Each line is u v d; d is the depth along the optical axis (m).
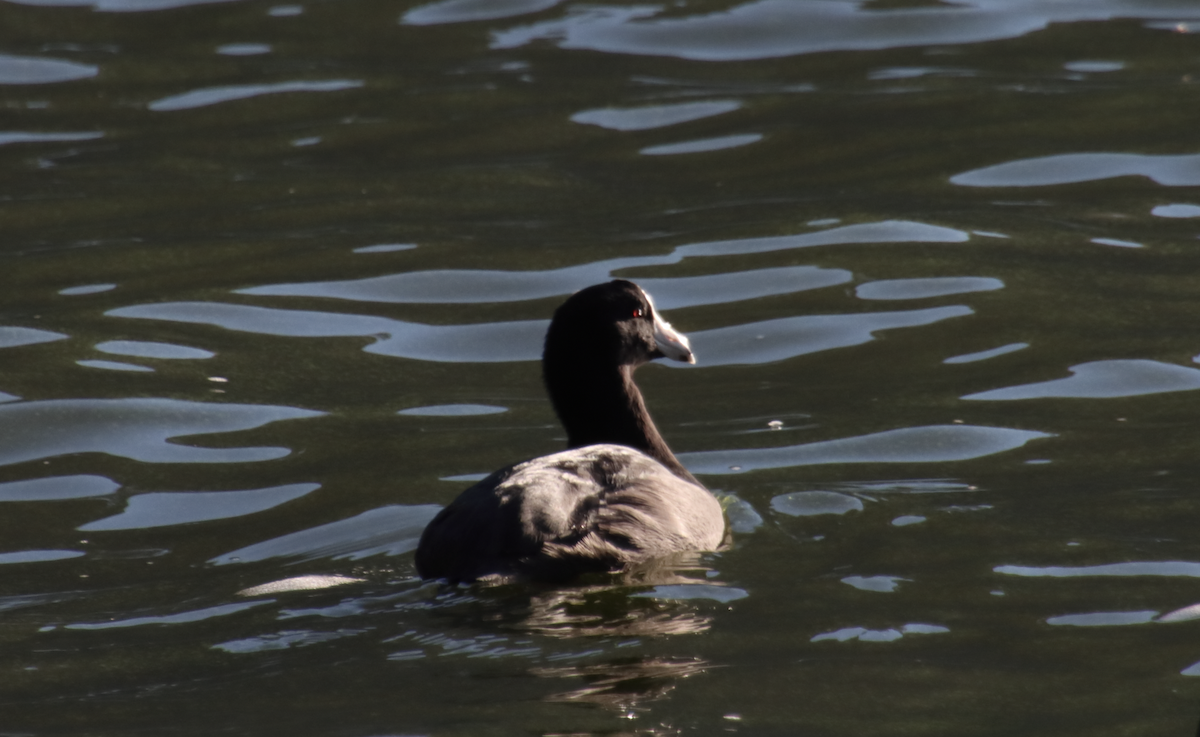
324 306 17.75
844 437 14.01
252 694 9.12
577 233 19.75
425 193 21.39
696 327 17.00
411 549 11.59
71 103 25.44
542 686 9.02
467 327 17.14
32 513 12.86
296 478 13.43
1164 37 26.94
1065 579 10.73
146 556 11.89
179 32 28.89
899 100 24.34
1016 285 17.70
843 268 18.41
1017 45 26.84
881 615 10.07
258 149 23.34
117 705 9.11
